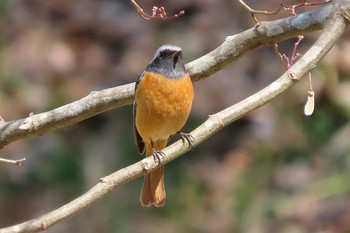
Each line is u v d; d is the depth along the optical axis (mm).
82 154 13836
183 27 15352
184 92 7664
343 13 6980
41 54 15422
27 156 13812
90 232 12727
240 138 14055
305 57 6785
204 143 14234
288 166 13078
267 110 13586
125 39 15688
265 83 14344
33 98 14562
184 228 12852
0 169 13719
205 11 15398
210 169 13750
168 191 13445
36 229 6281
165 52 7602
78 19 16125
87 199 6387
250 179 13141
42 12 16328
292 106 13117
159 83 7613
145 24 15781
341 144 12617
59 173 13656
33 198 13453
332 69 12430
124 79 14945
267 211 12609
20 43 15594
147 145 8305
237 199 12961
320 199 12523
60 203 13328
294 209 12406
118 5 16516
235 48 7734
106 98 7941
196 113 13859
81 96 14703
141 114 7848
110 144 13914
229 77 14438
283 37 7410
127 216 12984
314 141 13039
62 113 7941
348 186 12219
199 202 13305
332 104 12680
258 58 14766
